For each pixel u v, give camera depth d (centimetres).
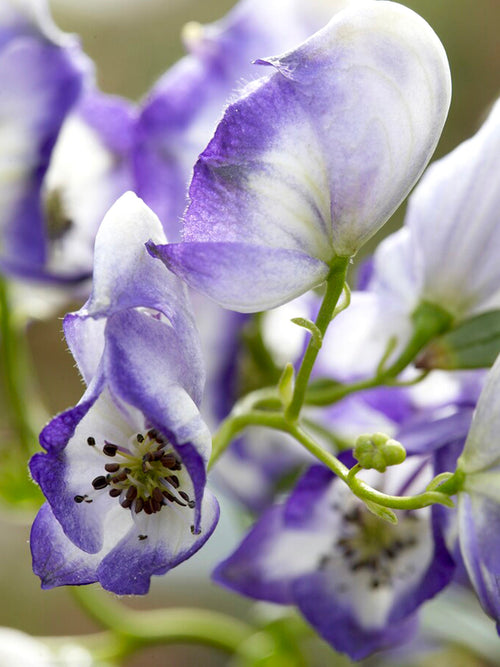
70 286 27
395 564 22
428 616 29
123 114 27
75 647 28
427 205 23
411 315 23
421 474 22
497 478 19
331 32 19
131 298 18
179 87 27
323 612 23
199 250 18
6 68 26
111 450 19
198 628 28
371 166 19
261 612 29
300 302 27
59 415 18
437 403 23
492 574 19
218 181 19
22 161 26
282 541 23
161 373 18
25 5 26
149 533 18
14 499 28
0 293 28
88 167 27
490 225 22
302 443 20
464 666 31
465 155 23
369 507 19
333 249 19
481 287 22
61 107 26
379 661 30
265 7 27
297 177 19
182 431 18
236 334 28
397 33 19
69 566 19
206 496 18
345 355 24
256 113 19
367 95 19
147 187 27
